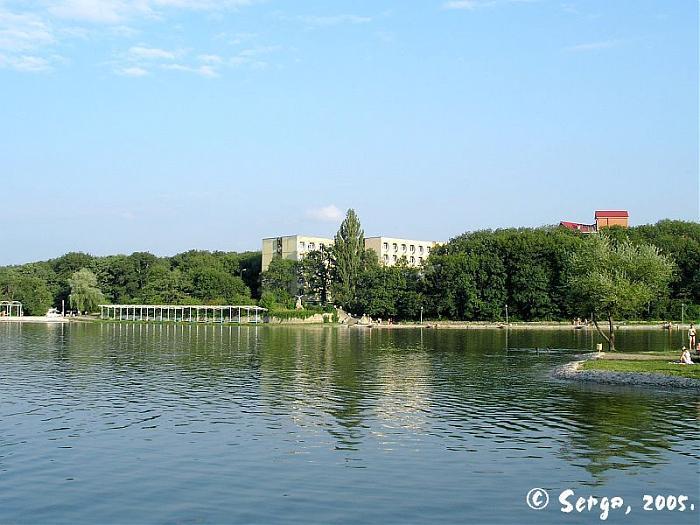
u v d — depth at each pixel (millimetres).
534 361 71250
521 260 176125
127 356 77562
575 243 170500
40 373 58656
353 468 26594
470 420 36219
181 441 31125
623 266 80750
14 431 33281
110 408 39938
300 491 23797
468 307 179000
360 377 56000
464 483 24719
